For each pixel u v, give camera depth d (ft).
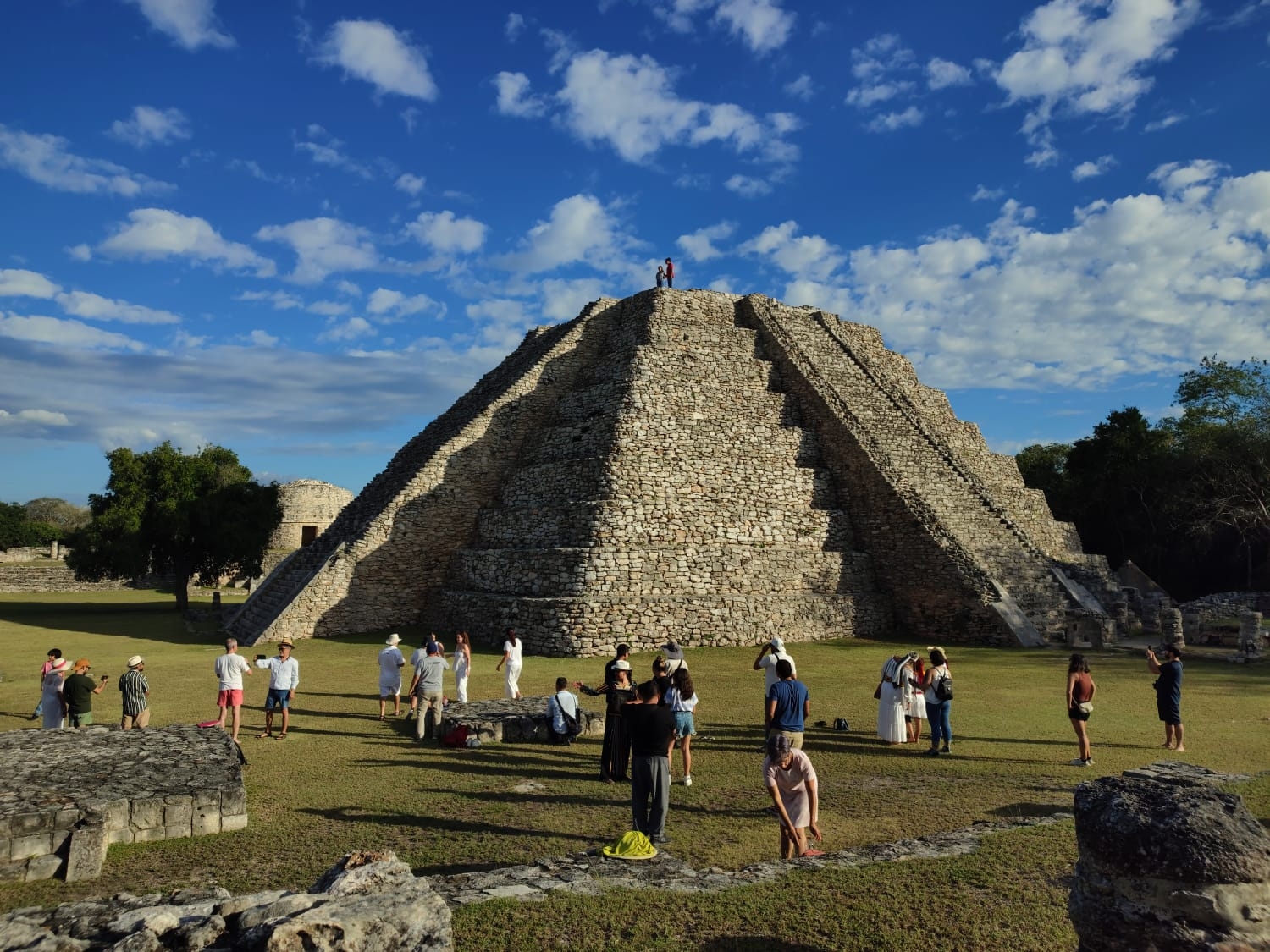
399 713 51.11
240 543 126.41
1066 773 35.70
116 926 16.35
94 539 120.47
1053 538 135.33
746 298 126.31
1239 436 139.23
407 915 15.72
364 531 98.84
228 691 42.52
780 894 20.94
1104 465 167.02
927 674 40.40
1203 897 13.64
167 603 154.10
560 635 76.02
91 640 91.30
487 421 109.40
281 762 38.27
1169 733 40.22
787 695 31.81
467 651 51.93
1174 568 151.74
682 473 91.40
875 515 95.14
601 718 46.52
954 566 85.66
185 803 27.78
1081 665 37.96
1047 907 20.11
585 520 85.61
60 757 33.50
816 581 89.71
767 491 94.99
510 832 28.02
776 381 111.86
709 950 18.08
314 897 16.42
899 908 20.12
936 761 38.24
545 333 142.41
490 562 92.73
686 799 31.91
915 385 140.67
